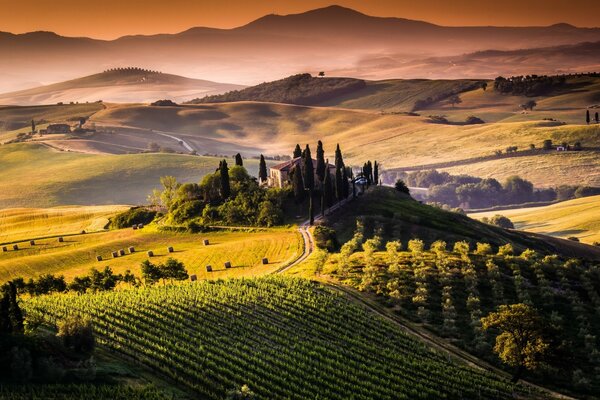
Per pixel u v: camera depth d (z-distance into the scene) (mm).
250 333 94438
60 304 99562
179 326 92812
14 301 72875
